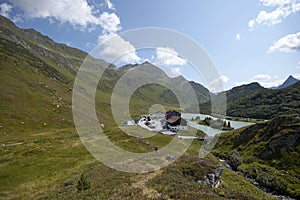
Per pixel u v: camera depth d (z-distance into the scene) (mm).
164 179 25328
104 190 22344
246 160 74938
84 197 21000
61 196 22812
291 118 83062
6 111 88438
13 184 29875
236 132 103000
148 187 22984
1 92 99938
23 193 26750
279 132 79812
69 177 30828
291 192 50531
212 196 22062
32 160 40125
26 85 118188
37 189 27938
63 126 95062
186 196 20891
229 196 24672
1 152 46875
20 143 59250
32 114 95375
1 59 129750
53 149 48000
